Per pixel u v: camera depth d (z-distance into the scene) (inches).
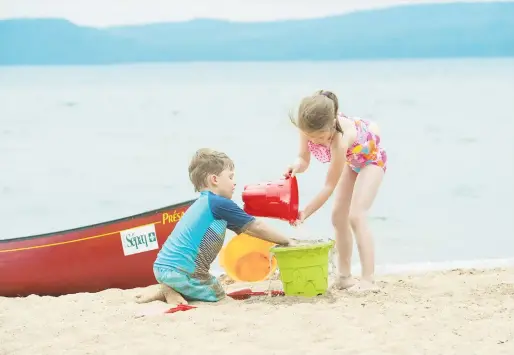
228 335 199.9
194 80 1284.4
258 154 671.8
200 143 737.6
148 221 277.3
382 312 217.2
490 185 550.9
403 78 1244.5
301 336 197.8
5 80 1284.4
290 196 240.1
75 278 278.7
